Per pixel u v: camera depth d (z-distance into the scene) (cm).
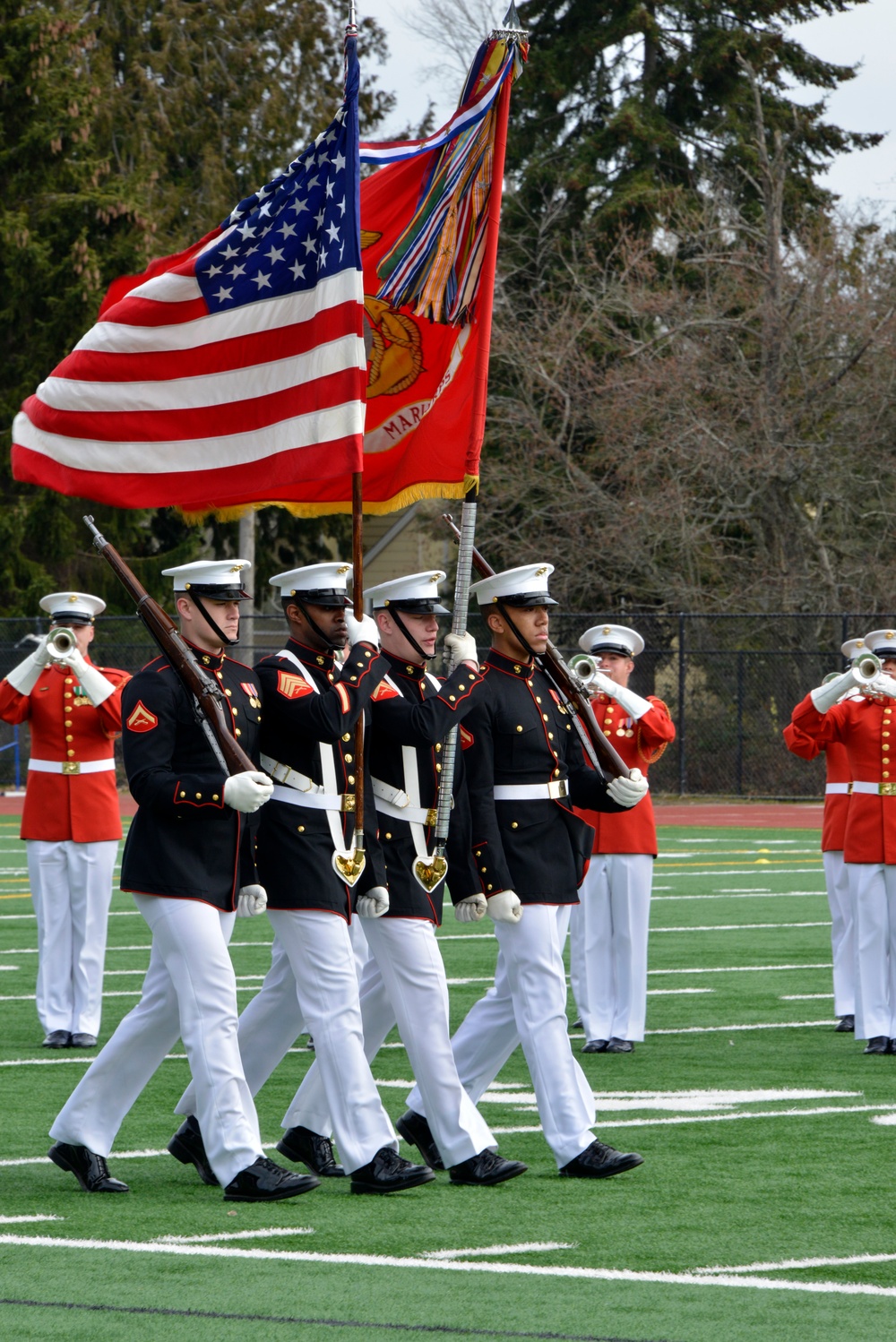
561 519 7712
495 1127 1766
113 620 7825
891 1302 1136
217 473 1644
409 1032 1500
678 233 7869
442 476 1728
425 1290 1164
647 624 7212
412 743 1493
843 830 2389
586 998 2255
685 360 7400
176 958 1427
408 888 1507
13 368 8238
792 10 9031
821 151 9106
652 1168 1543
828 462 7256
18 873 4406
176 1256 1252
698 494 7531
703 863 4712
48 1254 1256
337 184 1611
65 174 8250
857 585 7250
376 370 1777
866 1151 1611
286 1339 1054
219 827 1441
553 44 9075
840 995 2386
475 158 1742
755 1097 1898
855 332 7381
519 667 1603
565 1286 1170
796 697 6712
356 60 1625
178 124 9662
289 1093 1919
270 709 1484
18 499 8262
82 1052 2181
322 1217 1372
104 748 2291
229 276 1644
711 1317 1102
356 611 1529
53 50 8319
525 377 8044
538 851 1553
